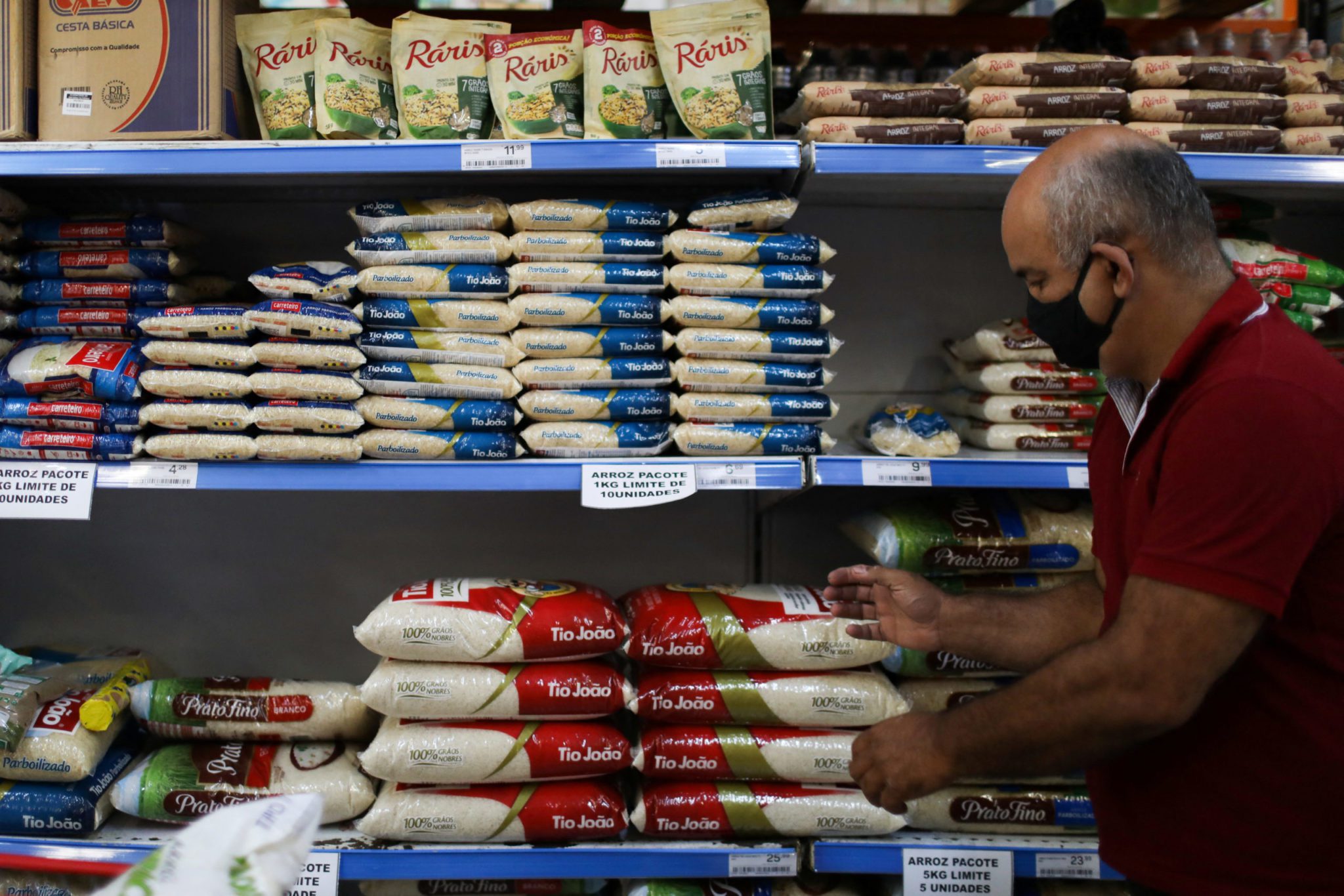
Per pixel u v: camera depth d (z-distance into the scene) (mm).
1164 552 1039
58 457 1660
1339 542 1063
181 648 2242
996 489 2029
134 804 1688
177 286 1789
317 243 2164
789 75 2020
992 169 1669
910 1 2248
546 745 1673
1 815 1653
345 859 1632
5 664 1792
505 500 2268
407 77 1750
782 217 1791
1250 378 1024
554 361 1769
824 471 1687
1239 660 1120
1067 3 2205
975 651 1508
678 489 1682
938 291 2289
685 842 1700
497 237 1755
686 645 1714
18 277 1824
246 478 1658
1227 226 1961
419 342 1724
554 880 1825
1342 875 1112
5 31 1626
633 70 1763
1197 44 1964
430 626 1667
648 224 1788
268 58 1746
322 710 1787
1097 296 1149
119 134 1636
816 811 1685
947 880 1685
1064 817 1745
